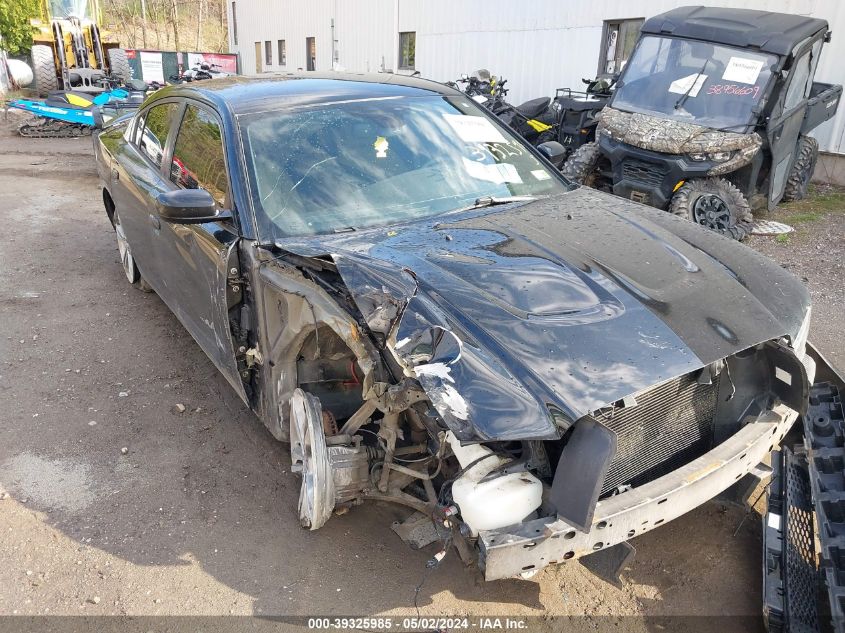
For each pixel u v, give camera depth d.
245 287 3.19
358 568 2.82
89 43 16.62
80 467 3.46
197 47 41.81
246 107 3.60
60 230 7.39
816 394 3.22
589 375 2.22
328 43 20.23
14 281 5.89
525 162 3.91
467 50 14.28
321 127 3.57
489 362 2.25
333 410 3.17
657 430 2.51
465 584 2.73
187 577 2.77
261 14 25.06
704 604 2.65
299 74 4.28
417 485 2.86
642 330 2.40
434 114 3.88
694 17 7.97
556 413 2.11
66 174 10.34
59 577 2.78
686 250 2.98
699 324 2.48
